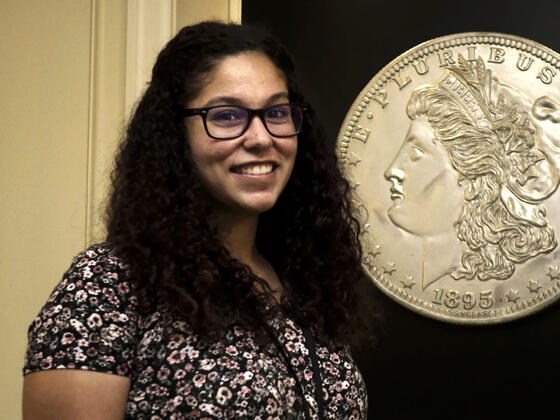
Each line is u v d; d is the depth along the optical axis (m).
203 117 1.36
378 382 2.62
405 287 2.57
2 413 2.45
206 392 1.21
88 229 2.45
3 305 2.48
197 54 1.39
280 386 1.28
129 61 2.49
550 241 2.49
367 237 2.60
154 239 1.32
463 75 2.59
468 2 2.65
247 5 2.80
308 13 2.77
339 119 2.71
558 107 2.52
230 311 1.32
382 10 2.72
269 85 1.39
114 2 2.52
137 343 1.25
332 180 1.65
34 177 2.50
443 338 2.58
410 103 2.61
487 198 2.54
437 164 2.58
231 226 1.45
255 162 1.36
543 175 2.51
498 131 2.55
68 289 1.23
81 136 2.49
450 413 2.56
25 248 2.49
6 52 2.54
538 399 2.51
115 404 1.21
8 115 2.52
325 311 1.52
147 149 1.42
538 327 2.53
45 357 1.19
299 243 1.60
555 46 2.58
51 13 2.53
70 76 2.51
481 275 2.52
